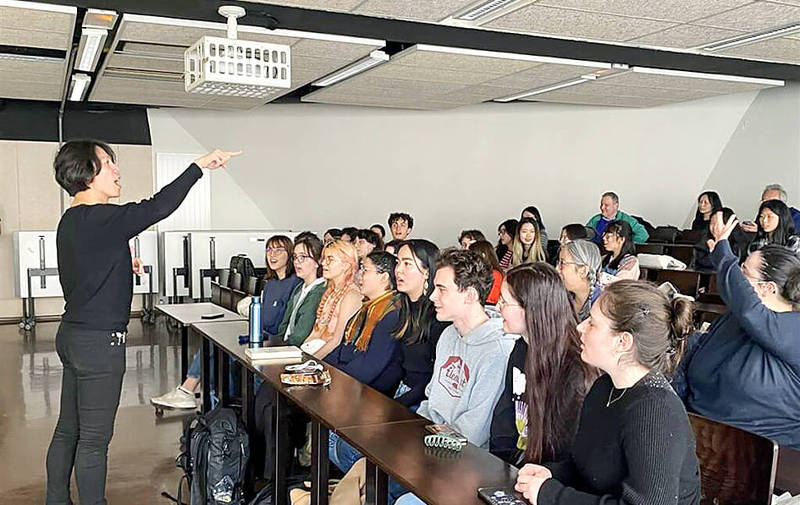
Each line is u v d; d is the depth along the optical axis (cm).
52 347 733
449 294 253
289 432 335
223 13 482
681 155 953
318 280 426
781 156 853
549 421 203
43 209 913
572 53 630
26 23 499
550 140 1016
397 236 788
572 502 159
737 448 183
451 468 194
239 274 702
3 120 893
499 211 1036
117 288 285
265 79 401
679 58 655
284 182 1026
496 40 593
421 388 304
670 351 164
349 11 485
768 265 251
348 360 345
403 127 1038
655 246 755
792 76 736
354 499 258
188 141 988
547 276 208
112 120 943
